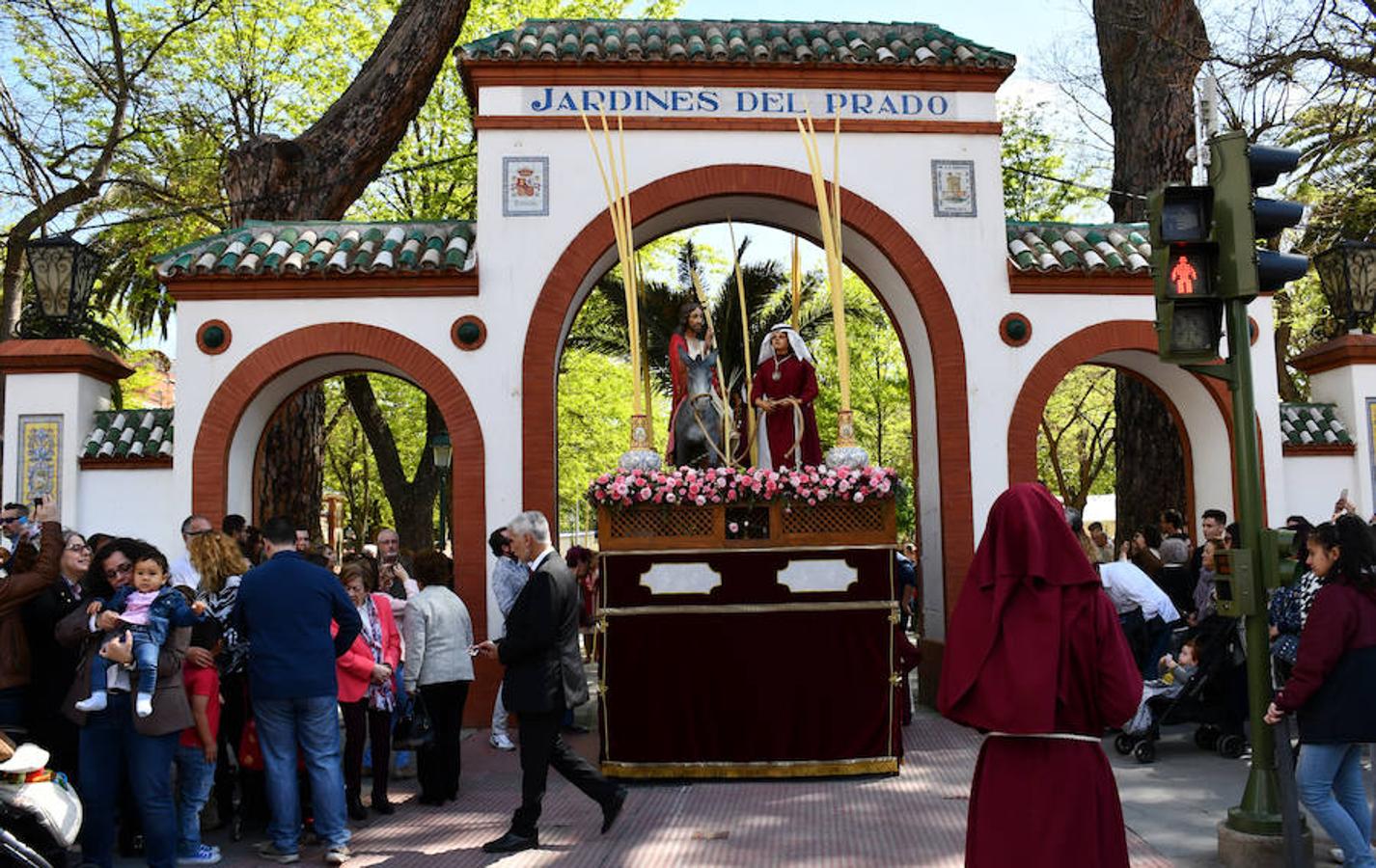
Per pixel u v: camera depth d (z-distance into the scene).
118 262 25.05
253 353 12.33
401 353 12.38
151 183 20.91
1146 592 10.49
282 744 7.20
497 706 11.01
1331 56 13.66
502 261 12.52
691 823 7.98
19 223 17.86
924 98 13.05
